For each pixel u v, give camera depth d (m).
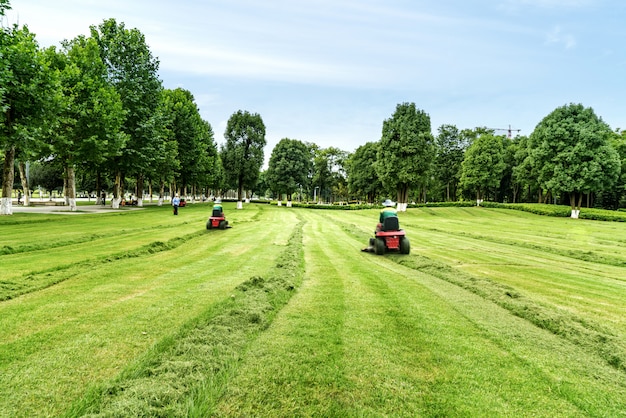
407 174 37.38
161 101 33.59
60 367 3.16
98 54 27.64
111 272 7.22
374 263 9.45
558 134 39.50
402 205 39.97
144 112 30.59
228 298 5.46
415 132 37.97
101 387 2.83
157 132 31.39
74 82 24.17
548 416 2.75
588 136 37.62
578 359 3.80
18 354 3.38
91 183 63.22
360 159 58.44
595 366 3.65
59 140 23.59
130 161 30.17
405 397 2.93
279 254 10.30
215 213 17.77
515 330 4.56
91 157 24.95
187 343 3.71
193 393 2.78
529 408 2.84
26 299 5.19
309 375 3.22
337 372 3.30
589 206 52.72
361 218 31.12
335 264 9.06
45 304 4.96
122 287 6.04
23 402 2.61
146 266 8.02
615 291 7.05
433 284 7.07
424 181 39.09
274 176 51.50
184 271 7.60
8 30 18.44
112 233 13.73
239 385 3.00
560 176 38.50
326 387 3.04
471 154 52.41
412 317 4.93
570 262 10.91
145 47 31.86
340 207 47.62
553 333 4.60
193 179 47.88
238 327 4.30
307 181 53.34
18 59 17.81
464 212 41.62
